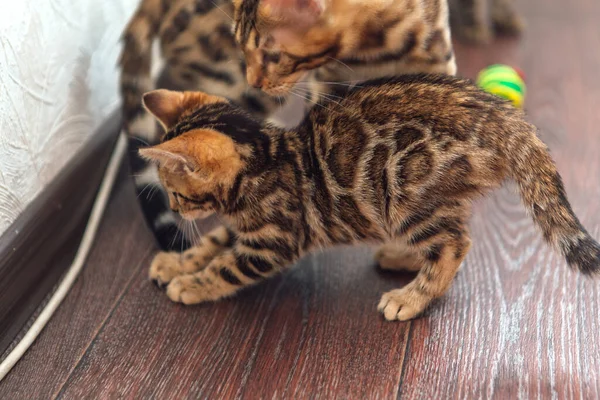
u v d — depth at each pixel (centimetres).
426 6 64
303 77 66
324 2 60
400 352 58
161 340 59
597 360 56
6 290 60
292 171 59
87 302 63
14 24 60
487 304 61
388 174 57
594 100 86
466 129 56
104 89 75
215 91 72
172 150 55
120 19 79
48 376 57
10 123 60
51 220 65
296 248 61
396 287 63
